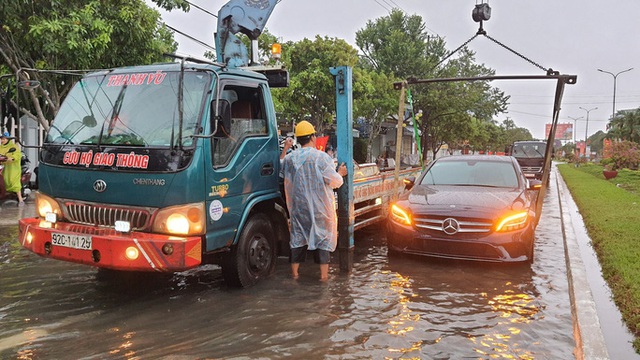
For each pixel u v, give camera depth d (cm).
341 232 620
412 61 2783
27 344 393
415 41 2927
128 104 491
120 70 521
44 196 508
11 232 812
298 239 575
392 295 535
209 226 472
